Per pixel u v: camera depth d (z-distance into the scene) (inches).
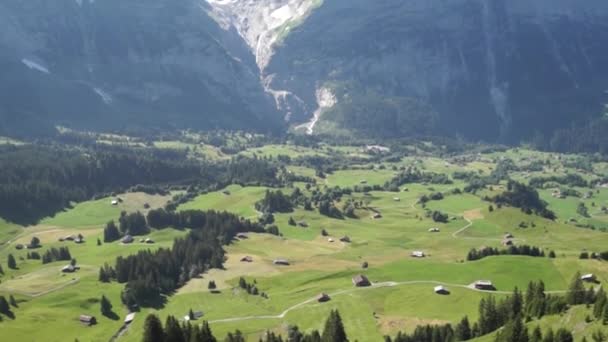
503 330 4955.7
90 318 6909.5
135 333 6560.0
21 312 7057.1
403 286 7372.1
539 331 4753.9
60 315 7012.8
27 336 6451.8
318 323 6466.5
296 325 6456.7
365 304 6855.3
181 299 7460.6
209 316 6875.0
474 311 6446.9
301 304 7022.6
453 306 6653.5
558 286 6973.4
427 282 7416.3
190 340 5403.5
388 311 6688.0
